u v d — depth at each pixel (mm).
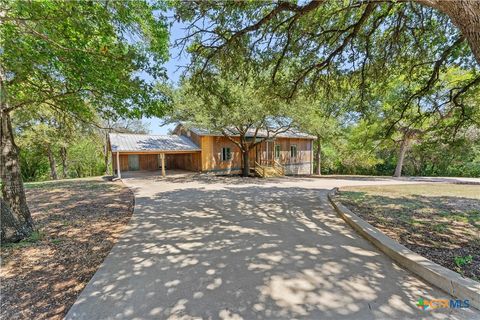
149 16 3771
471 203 5895
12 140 4047
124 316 1966
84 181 13344
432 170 19328
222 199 7422
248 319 1898
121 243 3684
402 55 5973
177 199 7496
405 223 4133
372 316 1889
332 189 9156
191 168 18641
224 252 3266
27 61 3326
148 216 5387
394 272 2582
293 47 5680
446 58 5512
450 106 6742
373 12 4941
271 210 5824
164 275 2648
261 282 2451
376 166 21625
